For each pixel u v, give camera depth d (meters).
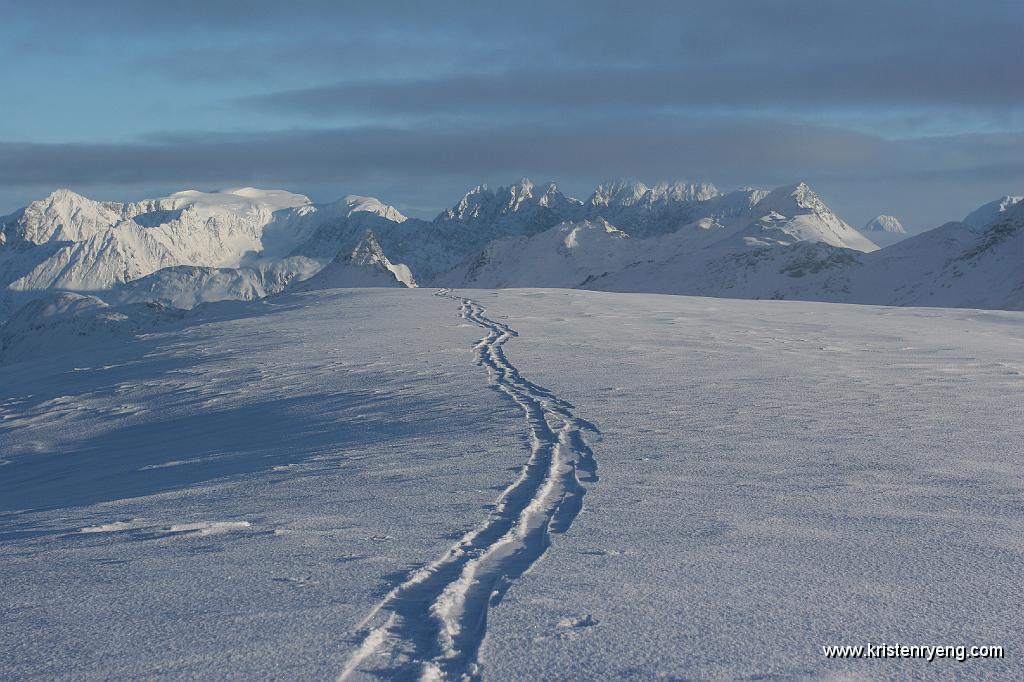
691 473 8.42
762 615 4.36
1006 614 4.40
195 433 15.95
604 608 4.45
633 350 23.48
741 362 20.36
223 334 35.66
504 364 20.98
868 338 27.52
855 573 5.09
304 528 6.57
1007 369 18.80
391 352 25.36
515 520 6.57
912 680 3.59
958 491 7.51
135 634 4.23
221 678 3.65
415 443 11.18
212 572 5.35
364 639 4.06
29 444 18.05
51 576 5.52
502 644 3.96
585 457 9.59
